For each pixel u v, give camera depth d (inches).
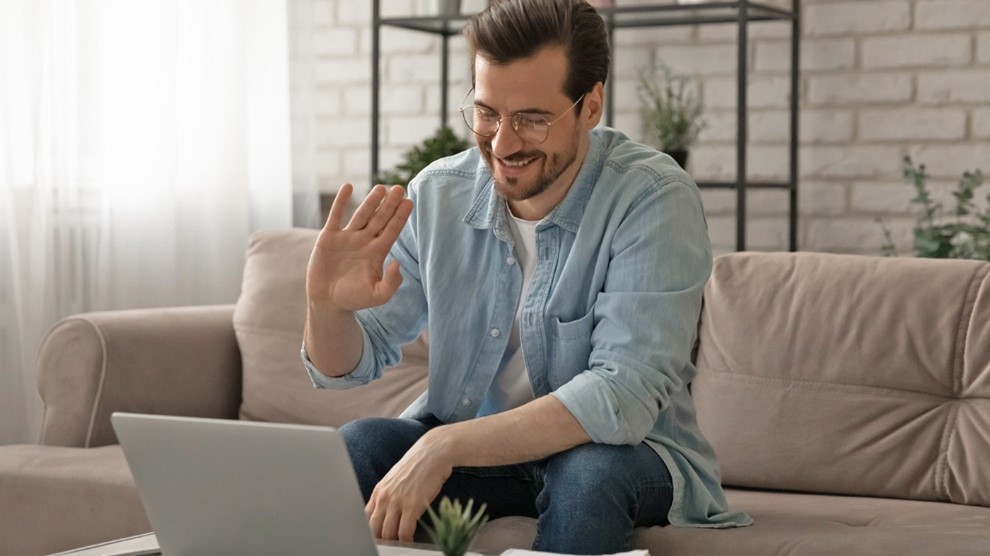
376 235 78.2
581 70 79.6
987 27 136.8
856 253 143.3
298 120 164.1
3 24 133.0
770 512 89.6
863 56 142.3
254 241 126.8
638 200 82.8
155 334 116.3
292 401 118.6
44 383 113.1
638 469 78.4
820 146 144.8
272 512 62.2
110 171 144.3
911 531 80.2
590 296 83.2
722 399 103.7
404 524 72.4
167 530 65.7
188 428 61.8
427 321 92.0
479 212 86.8
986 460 94.0
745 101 134.3
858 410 99.1
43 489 102.3
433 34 165.2
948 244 129.3
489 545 81.3
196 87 152.3
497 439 75.8
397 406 115.5
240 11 152.8
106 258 143.0
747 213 149.0
